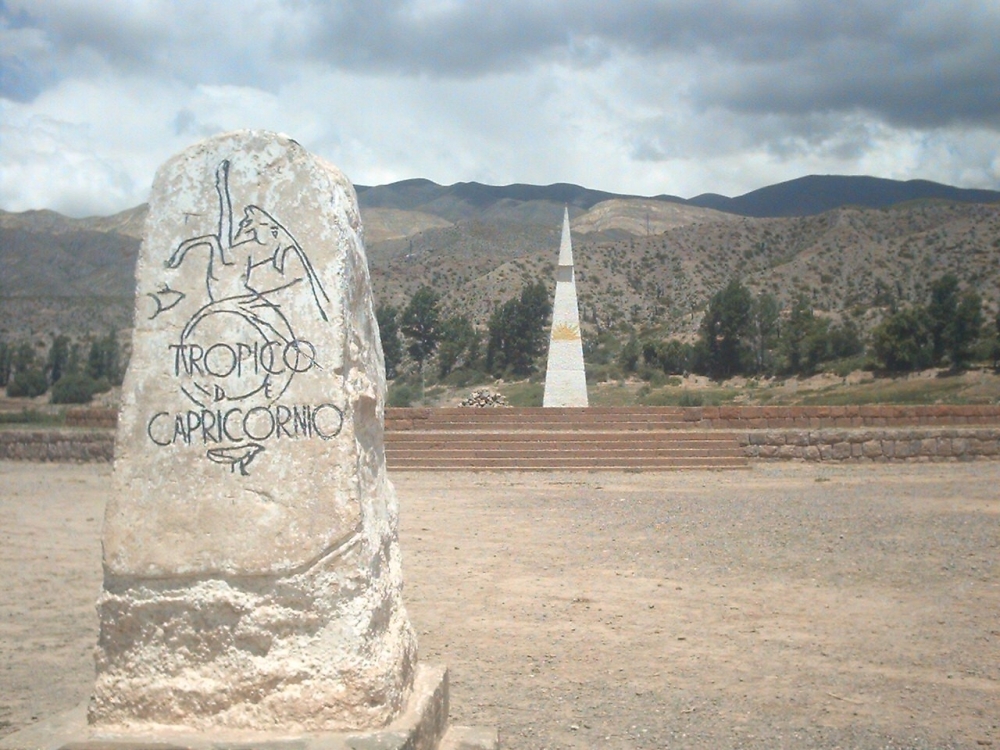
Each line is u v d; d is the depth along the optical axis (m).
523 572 11.12
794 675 7.43
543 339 70.81
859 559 11.57
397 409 28.09
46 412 38.09
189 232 4.95
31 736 4.55
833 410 27.62
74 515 15.95
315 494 4.70
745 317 65.31
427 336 75.62
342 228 5.01
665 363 67.62
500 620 9.05
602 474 22.62
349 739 4.46
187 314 4.87
